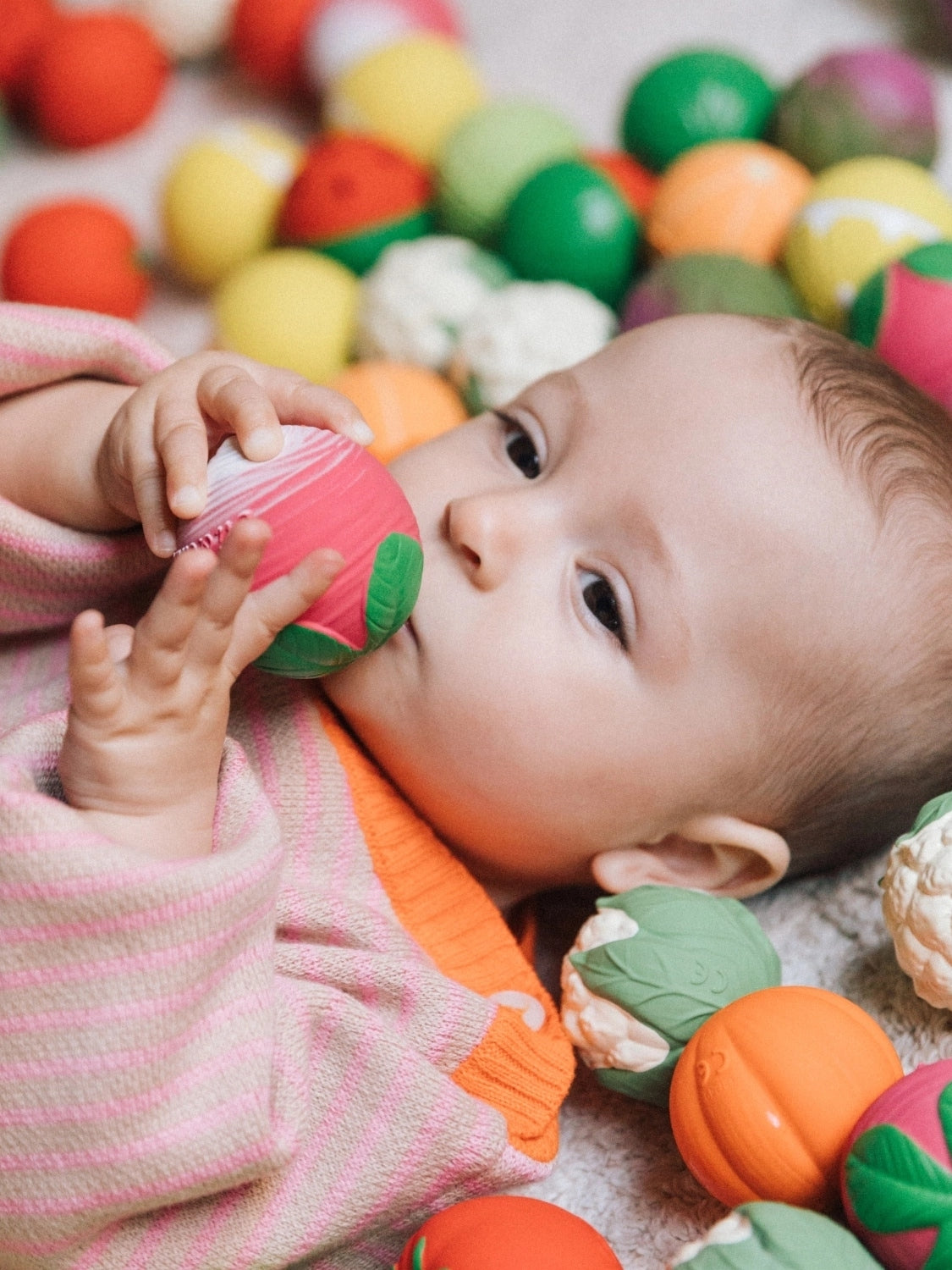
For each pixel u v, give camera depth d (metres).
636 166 1.55
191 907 0.71
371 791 0.94
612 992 0.85
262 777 0.90
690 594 0.89
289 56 1.79
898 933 0.82
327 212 1.46
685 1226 0.85
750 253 1.41
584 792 0.92
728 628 0.89
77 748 0.72
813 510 0.89
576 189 1.40
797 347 0.97
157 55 1.80
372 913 0.89
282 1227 0.79
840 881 1.01
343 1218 0.81
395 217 1.47
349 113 1.62
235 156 1.56
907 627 0.91
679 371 0.94
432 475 0.96
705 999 0.84
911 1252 0.66
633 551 0.90
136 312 1.53
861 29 1.83
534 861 0.98
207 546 0.75
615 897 0.89
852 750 0.94
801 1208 0.70
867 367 0.98
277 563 0.75
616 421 0.93
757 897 1.04
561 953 1.07
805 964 0.96
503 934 0.96
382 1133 0.82
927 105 1.50
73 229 1.46
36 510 0.93
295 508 0.75
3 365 0.94
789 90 1.53
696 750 0.92
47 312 0.96
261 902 0.75
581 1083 0.97
